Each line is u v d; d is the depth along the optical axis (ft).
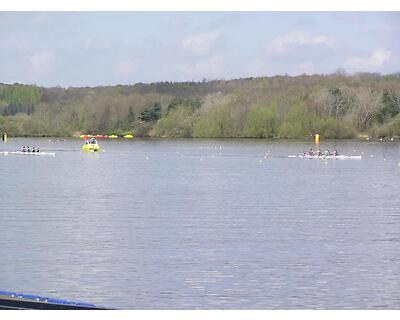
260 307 196.34
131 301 200.85
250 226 315.58
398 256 252.21
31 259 246.06
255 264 239.30
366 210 372.38
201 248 264.52
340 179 568.41
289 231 302.25
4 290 209.77
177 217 343.26
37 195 440.45
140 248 264.72
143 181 545.44
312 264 239.71
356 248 265.75
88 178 571.28
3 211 363.15
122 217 342.64
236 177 585.63
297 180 558.15
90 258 248.11
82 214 352.90
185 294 207.00
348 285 215.72
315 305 198.18
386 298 204.33
